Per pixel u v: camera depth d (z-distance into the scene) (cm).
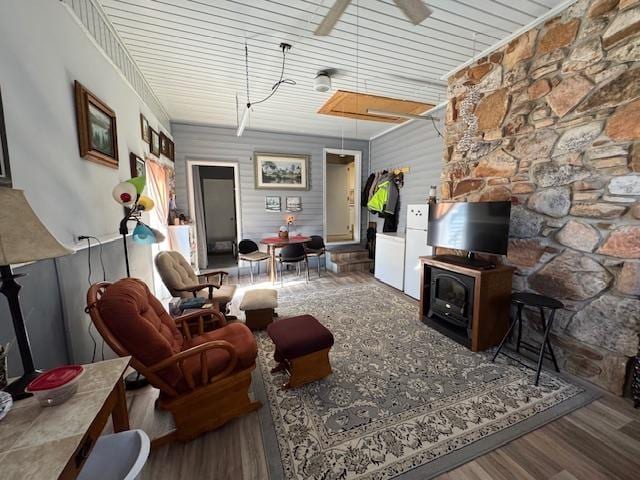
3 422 79
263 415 171
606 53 183
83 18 179
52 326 142
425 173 448
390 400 183
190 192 479
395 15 211
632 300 176
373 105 397
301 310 342
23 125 125
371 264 559
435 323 286
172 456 142
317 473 133
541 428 159
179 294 278
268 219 536
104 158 197
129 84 259
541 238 227
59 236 150
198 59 271
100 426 87
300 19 214
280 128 511
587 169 196
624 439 151
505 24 224
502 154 254
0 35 112
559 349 217
